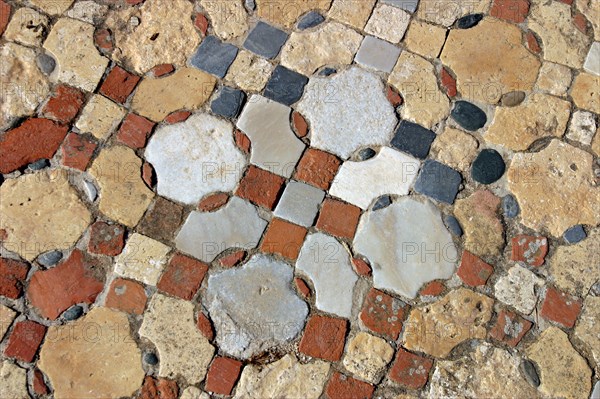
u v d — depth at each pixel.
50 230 2.07
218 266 2.09
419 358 2.04
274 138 2.22
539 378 2.03
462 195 2.20
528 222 2.17
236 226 2.13
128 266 2.06
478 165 2.22
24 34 2.25
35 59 2.23
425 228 2.16
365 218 2.16
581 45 2.37
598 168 2.24
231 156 2.20
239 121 2.23
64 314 2.01
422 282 2.11
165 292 2.05
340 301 2.08
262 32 2.34
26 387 1.94
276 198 2.17
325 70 2.31
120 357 1.99
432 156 2.23
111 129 2.18
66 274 2.04
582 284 2.12
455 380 2.03
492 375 2.03
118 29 2.31
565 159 2.24
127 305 2.03
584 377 2.04
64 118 2.17
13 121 2.15
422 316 2.08
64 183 2.11
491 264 2.13
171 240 2.10
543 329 2.08
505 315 2.08
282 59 2.31
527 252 2.14
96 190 2.12
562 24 2.38
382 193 2.19
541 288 2.11
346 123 2.25
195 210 2.14
